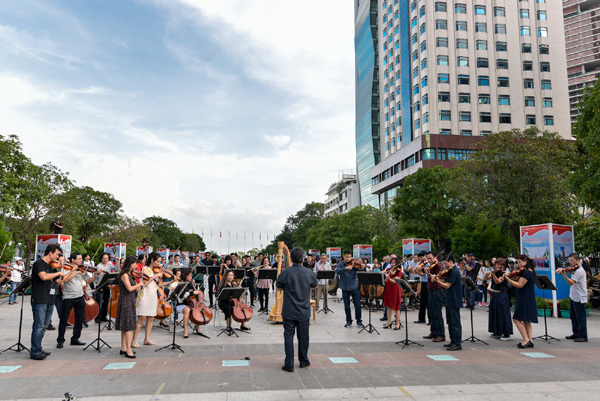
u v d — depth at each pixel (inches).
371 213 2101.4
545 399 211.3
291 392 220.1
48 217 1450.5
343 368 272.8
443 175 1385.3
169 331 426.9
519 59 2486.5
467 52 2466.8
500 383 239.8
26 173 1133.7
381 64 3287.4
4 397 210.8
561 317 545.6
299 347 275.1
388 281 445.1
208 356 307.7
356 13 4018.2
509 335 387.2
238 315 406.6
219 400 206.8
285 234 4175.7
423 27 2495.1
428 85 2437.3
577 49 6328.7
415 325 474.6
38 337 297.3
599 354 323.6
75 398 208.8
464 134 2394.2
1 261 880.9
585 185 679.1
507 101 2444.6
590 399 211.5
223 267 570.6
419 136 2411.4
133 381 239.6
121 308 301.1
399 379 246.7
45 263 303.4
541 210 960.9
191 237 5182.1
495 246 793.6
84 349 331.6
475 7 2496.3
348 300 462.9
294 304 270.7
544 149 1007.6
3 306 655.8
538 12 2527.1
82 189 2182.6
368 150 3506.4
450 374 259.3
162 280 446.0
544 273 565.0
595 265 758.5
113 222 2260.1
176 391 220.8
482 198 1069.1
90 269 427.2
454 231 865.5
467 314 580.7
